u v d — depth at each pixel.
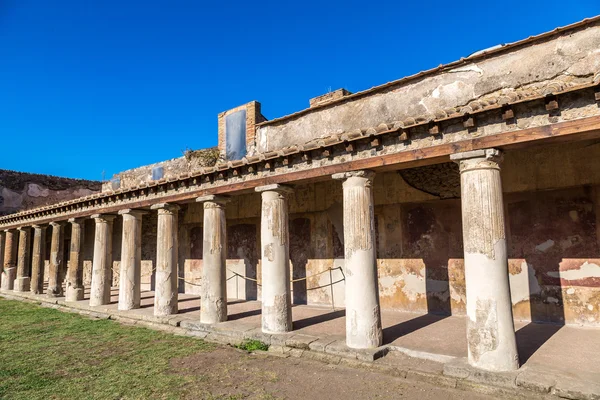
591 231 8.76
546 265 9.24
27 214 19.16
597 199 8.73
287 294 9.34
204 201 10.98
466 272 6.59
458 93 8.88
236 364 7.73
